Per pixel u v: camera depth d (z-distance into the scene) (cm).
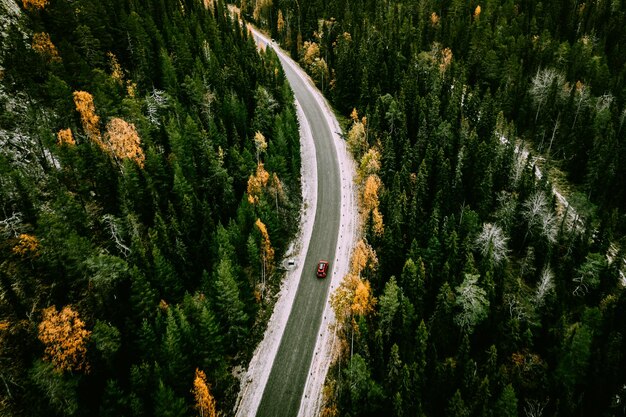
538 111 11631
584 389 5719
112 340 4872
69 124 7225
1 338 4775
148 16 10369
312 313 6650
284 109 10081
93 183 6781
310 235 8088
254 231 6750
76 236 5450
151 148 7062
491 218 8656
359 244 6962
